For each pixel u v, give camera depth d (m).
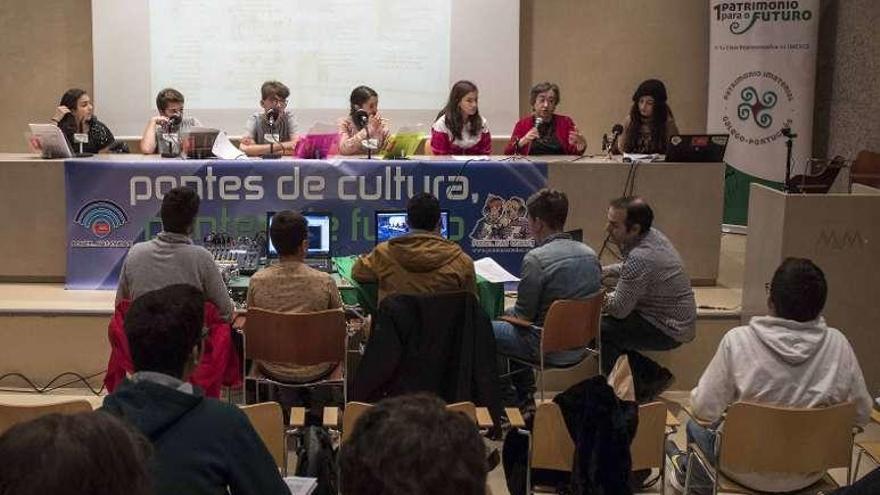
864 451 3.20
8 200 5.47
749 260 5.18
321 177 5.46
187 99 7.64
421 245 4.20
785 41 7.42
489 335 3.88
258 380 4.17
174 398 2.04
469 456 1.23
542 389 4.44
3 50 7.67
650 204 5.68
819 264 4.81
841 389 3.20
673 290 4.77
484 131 6.40
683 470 3.66
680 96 8.02
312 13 7.62
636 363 4.87
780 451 3.08
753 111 7.51
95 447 1.22
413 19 7.65
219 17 7.58
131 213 5.43
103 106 7.59
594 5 7.88
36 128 5.48
